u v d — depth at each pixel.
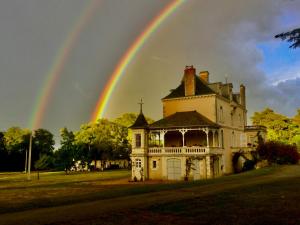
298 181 23.14
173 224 11.32
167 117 46.56
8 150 94.06
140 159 44.75
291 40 15.80
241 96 58.09
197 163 41.59
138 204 15.72
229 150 49.09
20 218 13.24
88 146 81.88
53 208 15.63
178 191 21.08
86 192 25.55
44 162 58.84
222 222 11.35
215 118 44.94
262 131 56.97
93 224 11.59
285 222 10.98
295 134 70.69
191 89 47.03
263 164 47.56
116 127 86.88
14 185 39.31
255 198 16.16
